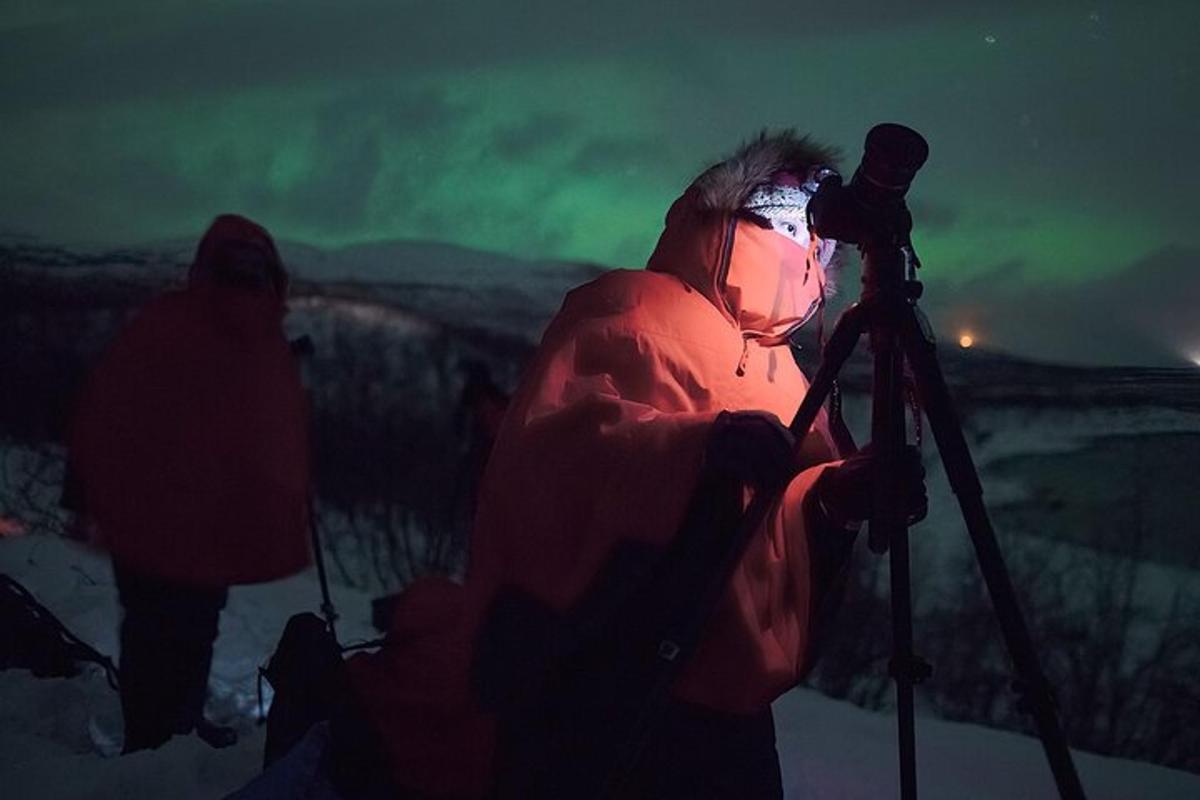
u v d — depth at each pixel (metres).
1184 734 5.87
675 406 2.90
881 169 2.67
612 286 2.98
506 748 2.94
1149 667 6.11
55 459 8.58
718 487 2.80
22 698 5.01
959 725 5.39
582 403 2.78
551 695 2.89
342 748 3.46
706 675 2.86
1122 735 5.93
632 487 2.70
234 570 4.86
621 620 2.85
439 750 3.41
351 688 3.59
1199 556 6.54
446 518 7.82
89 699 5.11
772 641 2.91
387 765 3.42
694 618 2.64
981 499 2.51
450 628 3.67
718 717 2.92
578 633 2.78
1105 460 7.02
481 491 2.91
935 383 2.57
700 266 2.99
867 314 2.66
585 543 2.75
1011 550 6.68
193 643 4.83
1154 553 6.60
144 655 4.79
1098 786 4.80
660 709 2.65
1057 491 6.88
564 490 2.76
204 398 4.88
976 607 6.45
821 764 4.68
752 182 2.96
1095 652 6.20
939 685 6.23
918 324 2.63
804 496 2.94
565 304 3.02
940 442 2.54
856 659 6.40
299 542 5.00
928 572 6.67
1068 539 6.67
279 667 3.86
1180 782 4.93
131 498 4.82
